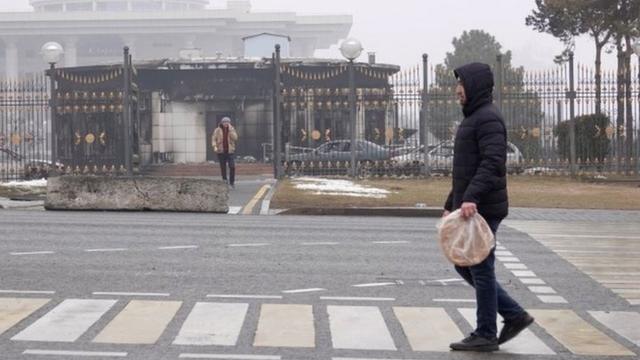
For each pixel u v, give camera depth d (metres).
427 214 21.33
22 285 10.88
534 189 26.53
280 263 12.89
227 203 21.55
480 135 8.07
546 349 8.12
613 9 36.84
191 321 9.02
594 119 30.42
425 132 29.77
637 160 29.88
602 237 16.61
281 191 24.67
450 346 8.06
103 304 9.77
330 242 15.30
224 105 42.38
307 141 33.41
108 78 39.06
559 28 39.34
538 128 30.55
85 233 16.14
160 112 41.88
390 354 7.87
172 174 37.53
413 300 10.29
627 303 10.36
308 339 8.34
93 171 31.84
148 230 16.75
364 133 32.88
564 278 12.02
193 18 99.62
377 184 27.08
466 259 7.89
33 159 33.75
